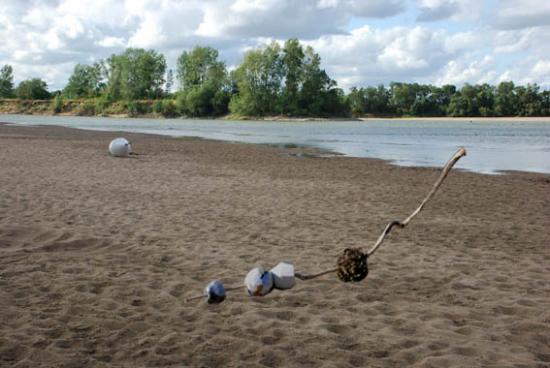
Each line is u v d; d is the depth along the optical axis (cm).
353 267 293
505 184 2164
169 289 782
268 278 302
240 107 13988
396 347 603
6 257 926
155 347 586
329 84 14662
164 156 3008
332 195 1778
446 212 1527
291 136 6034
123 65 15938
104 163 2486
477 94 19462
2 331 616
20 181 1788
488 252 1074
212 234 1152
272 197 1691
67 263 906
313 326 658
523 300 771
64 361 545
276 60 14012
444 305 751
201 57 15488
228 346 595
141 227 1190
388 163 2998
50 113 16638
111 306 709
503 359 575
